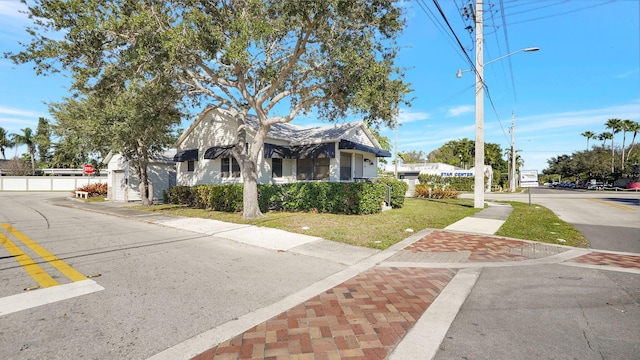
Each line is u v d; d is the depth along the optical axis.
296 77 13.21
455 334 3.46
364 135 19.98
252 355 3.03
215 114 18.38
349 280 5.29
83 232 9.67
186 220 11.95
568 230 9.91
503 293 4.70
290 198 13.95
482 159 16.86
